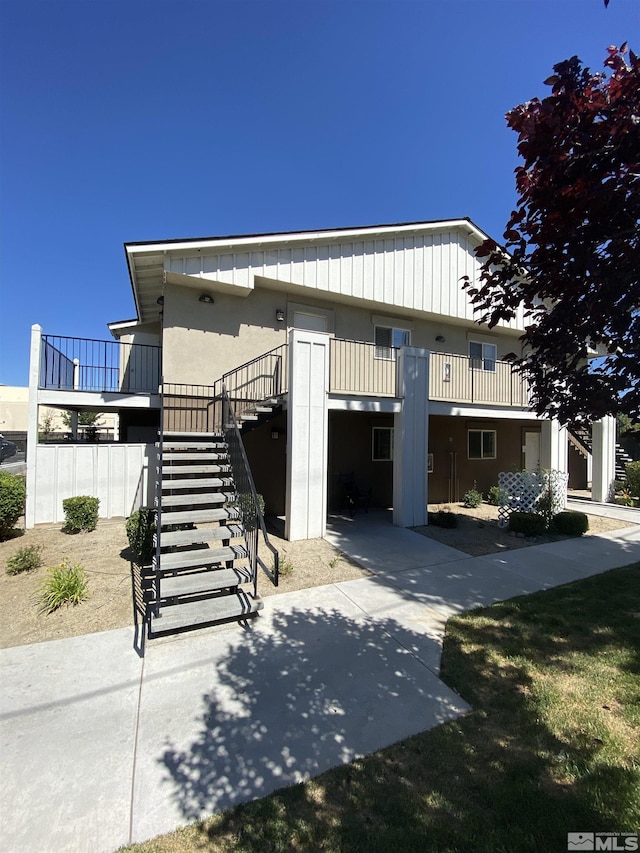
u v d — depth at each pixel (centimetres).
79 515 720
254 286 902
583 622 404
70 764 221
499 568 587
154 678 303
